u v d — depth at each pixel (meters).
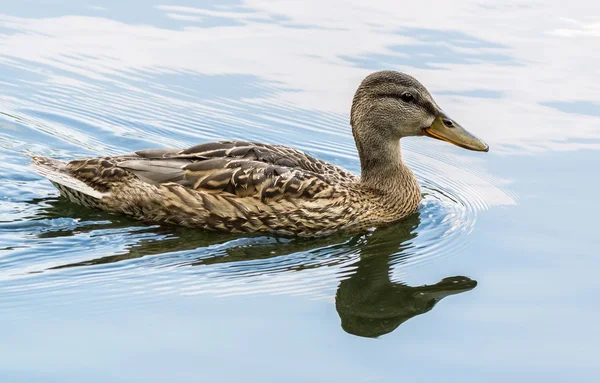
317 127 17.55
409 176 14.71
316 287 12.09
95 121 17.34
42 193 14.66
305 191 13.69
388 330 11.06
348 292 12.04
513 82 18.56
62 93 18.20
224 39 20.30
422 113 14.27
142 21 21.09
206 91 18.47
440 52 19.75
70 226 13.52
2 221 13.56
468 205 15.06
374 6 22.17
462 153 17.06
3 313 11.07
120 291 11.73
